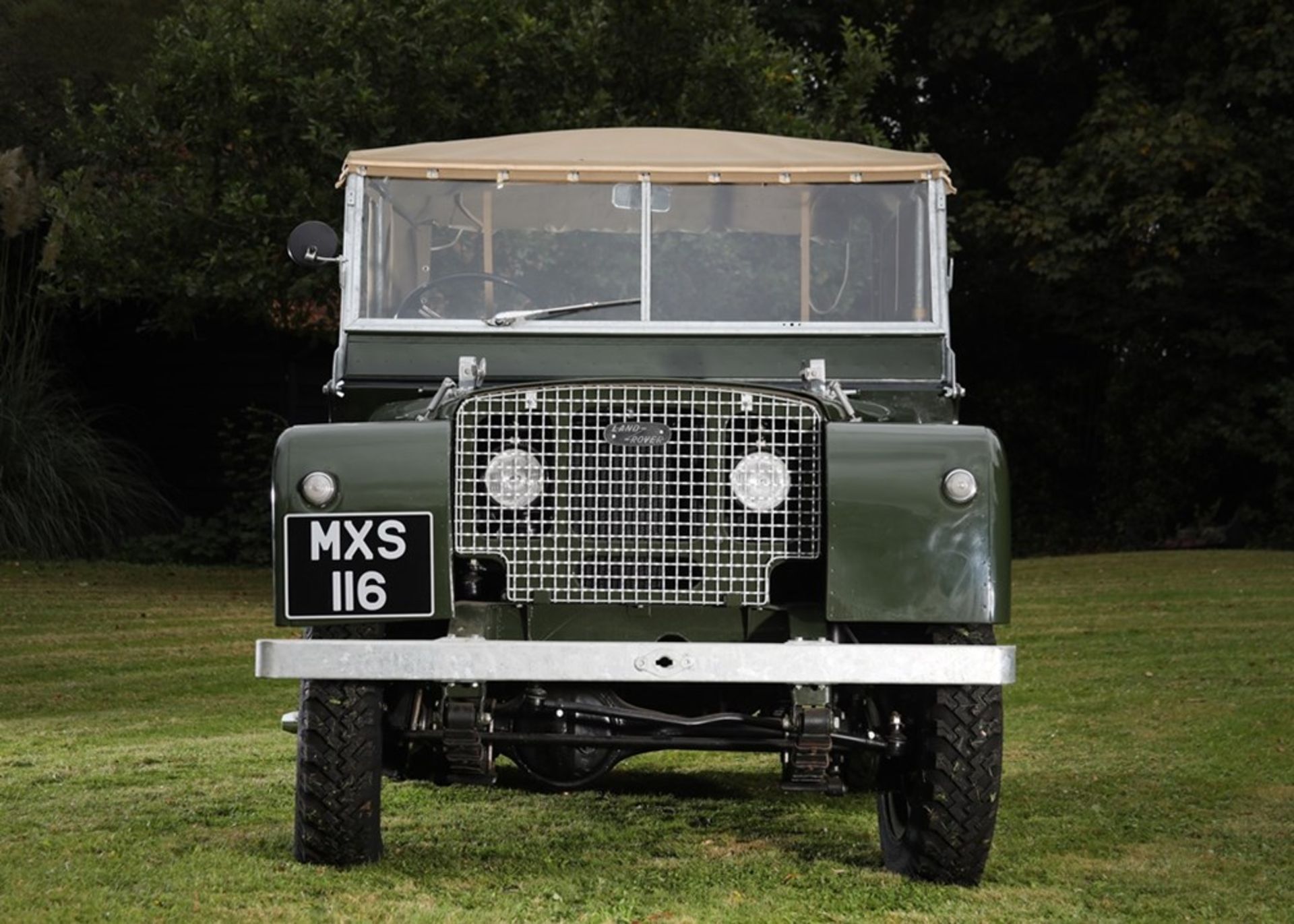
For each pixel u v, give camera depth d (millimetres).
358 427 6164
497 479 6141
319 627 6258
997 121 26703
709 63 17484
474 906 6016
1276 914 6102
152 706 11602
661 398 6168
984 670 5863
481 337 7230
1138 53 24828
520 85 17609
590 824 7766
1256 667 12508
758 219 7324
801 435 6168
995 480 6082
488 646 5844
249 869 6445
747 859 6980
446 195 7355
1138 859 7012
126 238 17531
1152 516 25844
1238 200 22094
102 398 22969
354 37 17328
